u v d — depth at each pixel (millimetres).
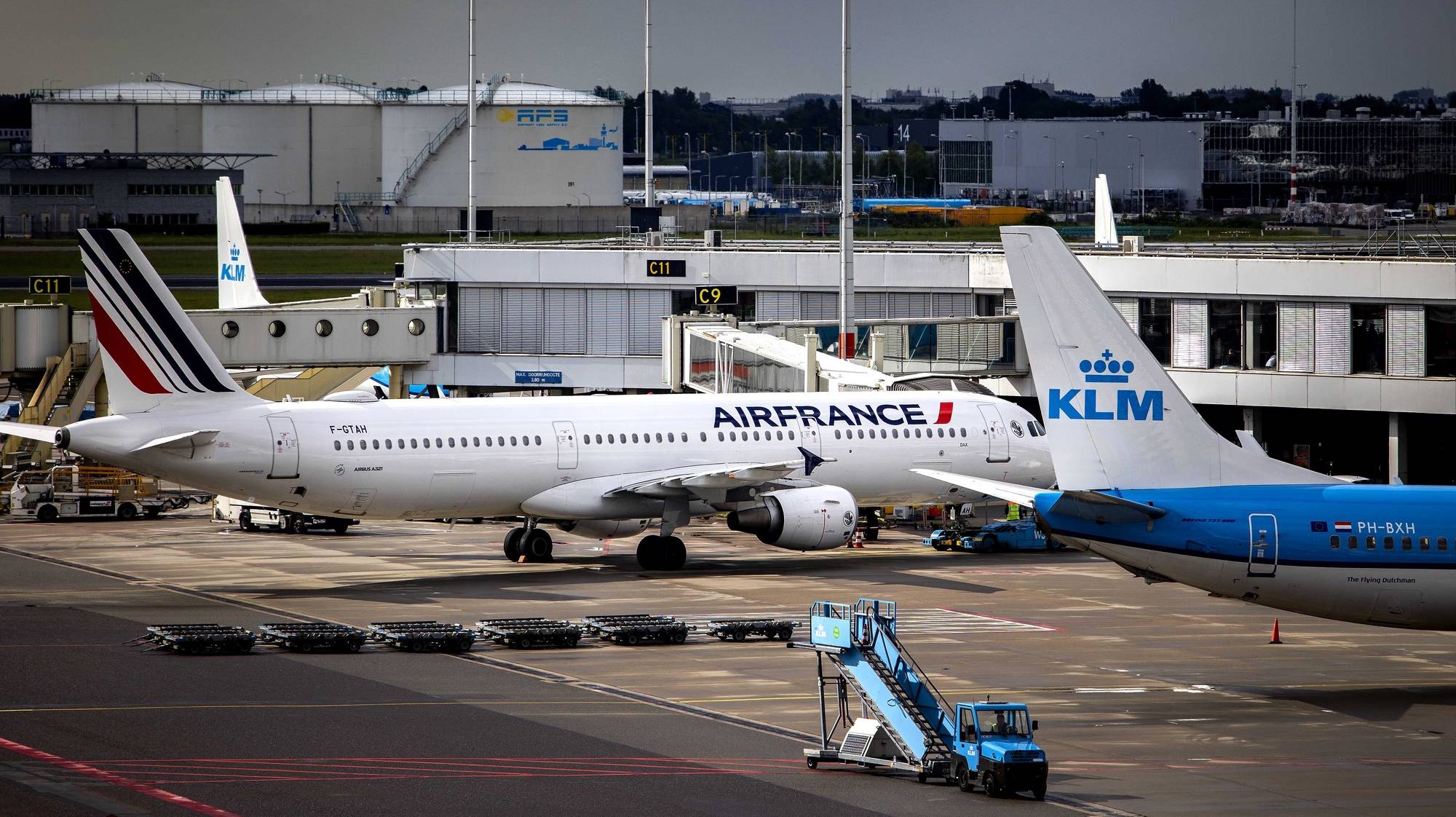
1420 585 142000
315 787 109875
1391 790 114000
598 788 111000
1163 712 138750
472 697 140625
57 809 102938
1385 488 145375
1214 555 140000
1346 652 167250
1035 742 127688
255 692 141250
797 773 116625
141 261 196875
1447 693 147500
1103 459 141500
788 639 171375
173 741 122688
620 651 164000
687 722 131875
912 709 117438
